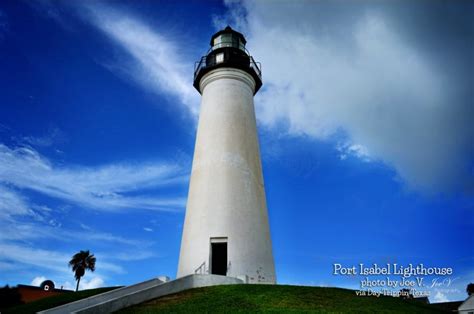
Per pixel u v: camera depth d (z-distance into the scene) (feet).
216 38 96.48
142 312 46.19
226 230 72.84
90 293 66.39
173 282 57.26
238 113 85.81
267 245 76.54
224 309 47.65
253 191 79.46
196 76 92.79
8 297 134.62
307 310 48.01
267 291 57.67
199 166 81.46
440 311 59.98
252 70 91.04
